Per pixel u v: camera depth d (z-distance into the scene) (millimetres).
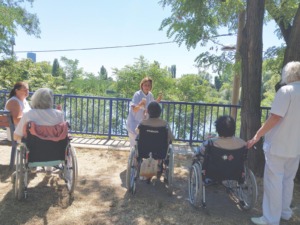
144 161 4039
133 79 17625
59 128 3760
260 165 5133
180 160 6031
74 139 7367
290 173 3486
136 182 4691
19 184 3762
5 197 3961
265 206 3480
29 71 19891
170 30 8180
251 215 3762
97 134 7562
